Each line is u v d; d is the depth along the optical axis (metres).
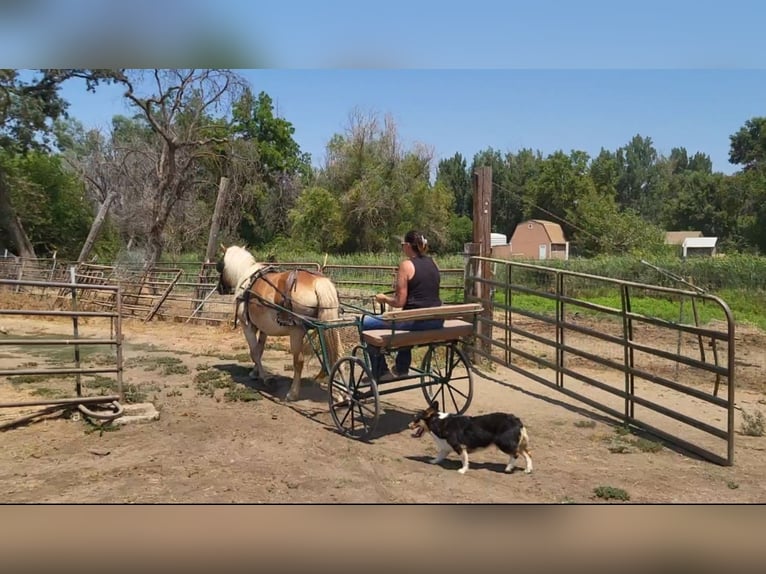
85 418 6.60
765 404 7.86
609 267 23.19
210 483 4.93
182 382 8.62
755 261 22.12
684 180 80.88
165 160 28.11
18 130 31.09
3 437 6.06
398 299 6.22
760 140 58.91
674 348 12.26
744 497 4.73
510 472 5.27
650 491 4.85
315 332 7.30
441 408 7.46
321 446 5.95
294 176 54.22
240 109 30.67
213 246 19.75
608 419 7.06
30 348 11.37
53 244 34.91
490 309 10.30
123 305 16.62
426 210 48.66
